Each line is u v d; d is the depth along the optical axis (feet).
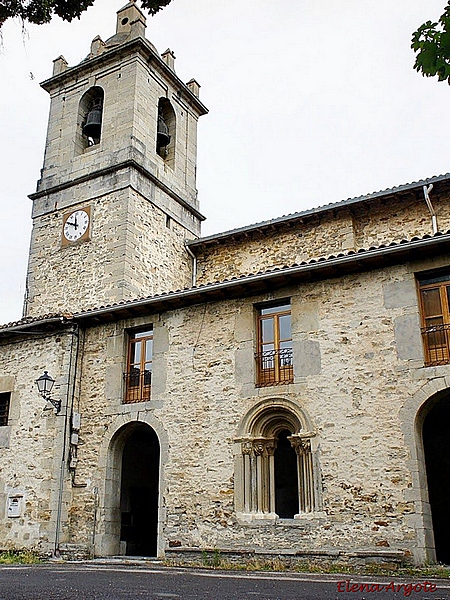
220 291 41.57
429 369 34.50
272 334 40.88
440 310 36.01
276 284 40.55
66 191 60.95
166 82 66.69
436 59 12.49
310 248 51.47
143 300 43.57
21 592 20.44
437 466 46.91
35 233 61.31
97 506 42.52
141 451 51.65
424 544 31.99
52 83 67.26
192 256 61.05
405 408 34.50
